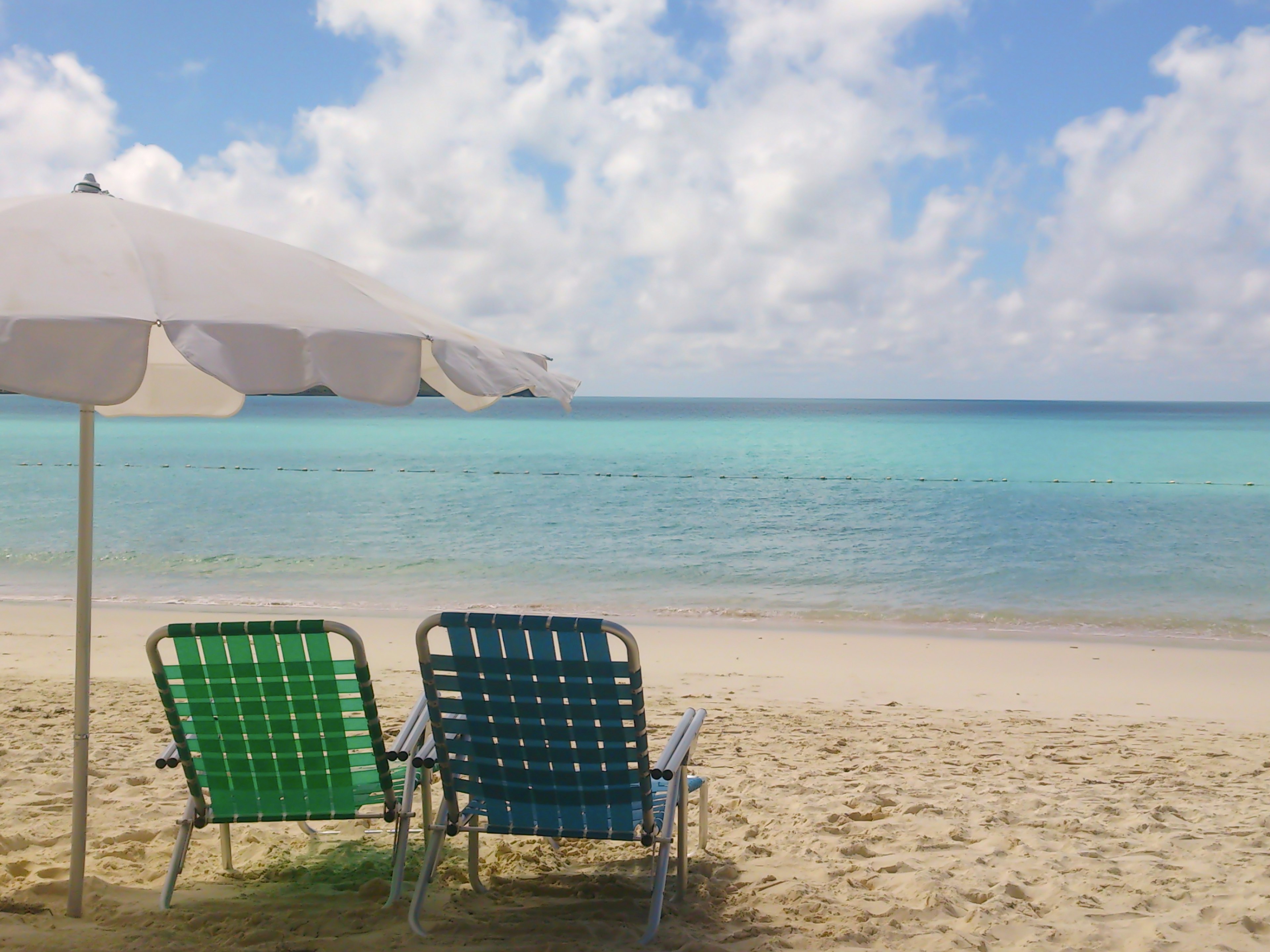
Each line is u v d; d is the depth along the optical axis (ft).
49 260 7.50
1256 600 43.50
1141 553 56.65
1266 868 12.06
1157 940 9.75
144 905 10.71
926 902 10.80
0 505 75.92
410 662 28.96
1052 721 22.82
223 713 10.30
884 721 22.45
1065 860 12.37
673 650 31.89
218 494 86.84
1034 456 154.61
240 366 6.84
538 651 9.62
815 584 46.73
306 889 11.42
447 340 8.20
